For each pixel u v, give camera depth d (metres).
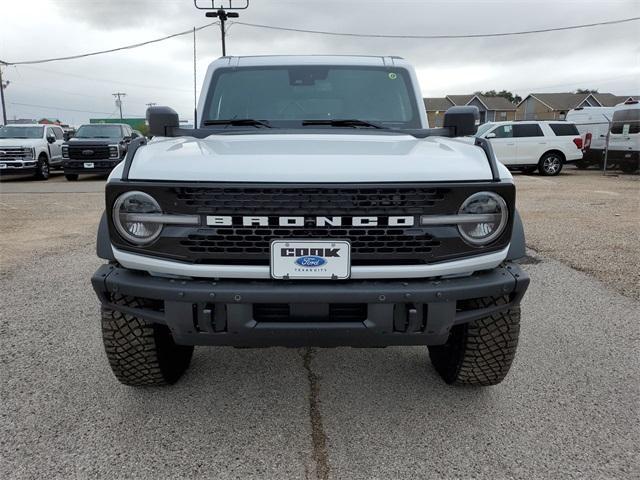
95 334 4.08
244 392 3.23
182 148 2.83
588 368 3.53
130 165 2.57
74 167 17.95
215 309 2.47
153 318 2.59
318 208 2.40
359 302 2.42
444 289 2.45
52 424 2.84
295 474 2.46
